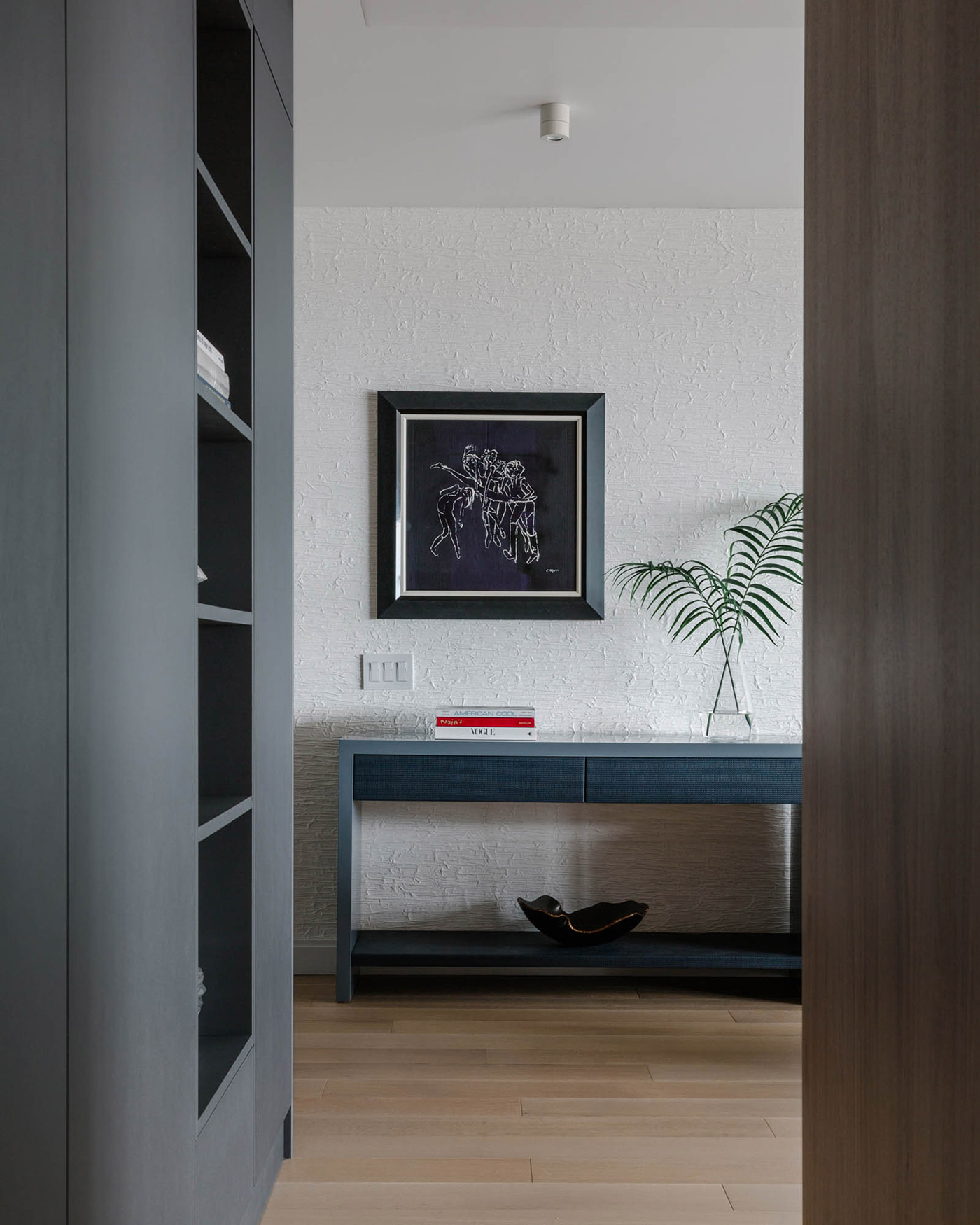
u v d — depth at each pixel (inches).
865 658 47.7
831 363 52.3
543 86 99.3
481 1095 92.5
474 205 129.5
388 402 129.1
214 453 67.6
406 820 129.7
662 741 122.6
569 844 130.0
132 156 46.9
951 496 39.2
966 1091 37.6
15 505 40.3
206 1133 57.2
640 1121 87.7
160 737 50.6
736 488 130.8
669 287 130.6
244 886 67.4
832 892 51.8
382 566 129.0
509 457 130.1
